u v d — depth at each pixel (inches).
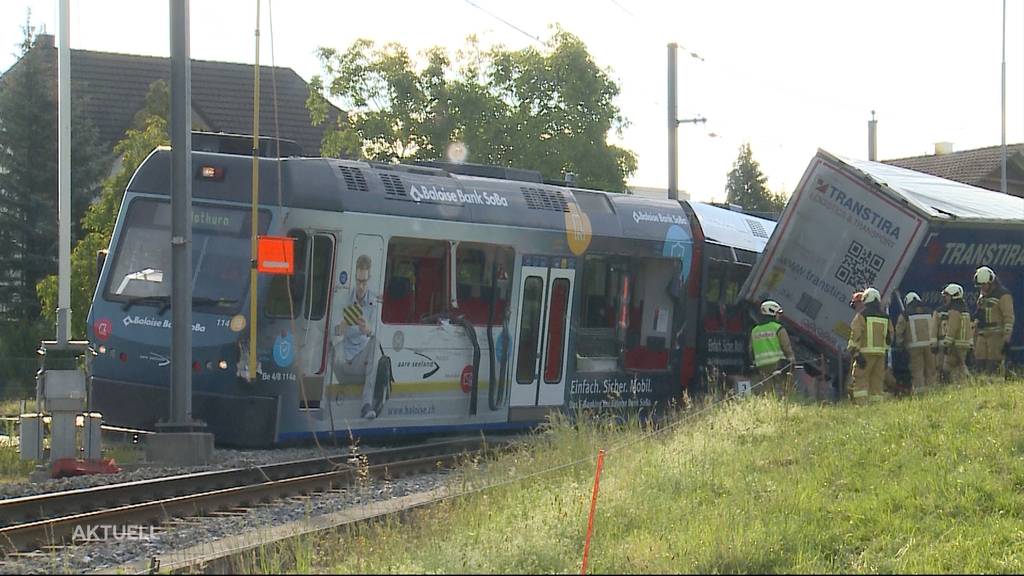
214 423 584.1
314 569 301.9
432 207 636.7
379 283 613.0
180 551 359.6
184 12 553.3
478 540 326.6
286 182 587.8
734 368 833.5
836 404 642.8
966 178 1925.4
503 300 669.9
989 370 737.0
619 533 343.3
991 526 354.0
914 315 705.6
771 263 746.8
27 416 525.7
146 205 613.9
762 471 437.4
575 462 474.6
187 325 553.0
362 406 607.5
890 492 387.9
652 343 764.0
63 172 710.5
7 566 331.3
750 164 2915.8
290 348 582.9
